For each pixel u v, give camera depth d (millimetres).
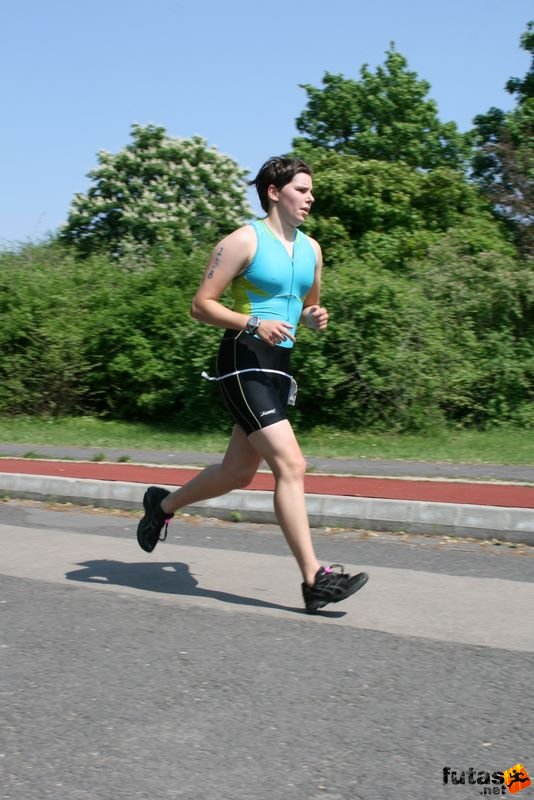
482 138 30422
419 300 14406
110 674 4125
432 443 13133
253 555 6336
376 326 14055
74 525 7465
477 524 6840
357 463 10672
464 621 4832
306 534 4797
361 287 14047
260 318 4711
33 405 16547
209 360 14594
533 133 26859
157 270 16578
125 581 5648
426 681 4004
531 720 3604
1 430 14758
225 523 7512
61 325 16344
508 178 22344
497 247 19750
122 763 3268
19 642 4559
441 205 22891
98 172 34469
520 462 10758
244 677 4066
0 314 16609
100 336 16344
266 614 4965
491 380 15297
